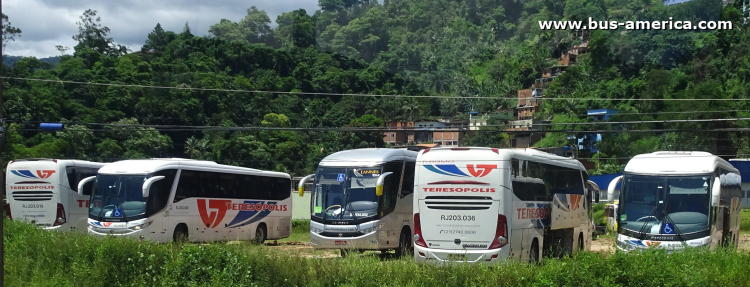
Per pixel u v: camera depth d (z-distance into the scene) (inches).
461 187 560.1
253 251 509.7
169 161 805.9
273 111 3193.9
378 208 696.4
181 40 4082.2
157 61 3491.6
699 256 497.0
